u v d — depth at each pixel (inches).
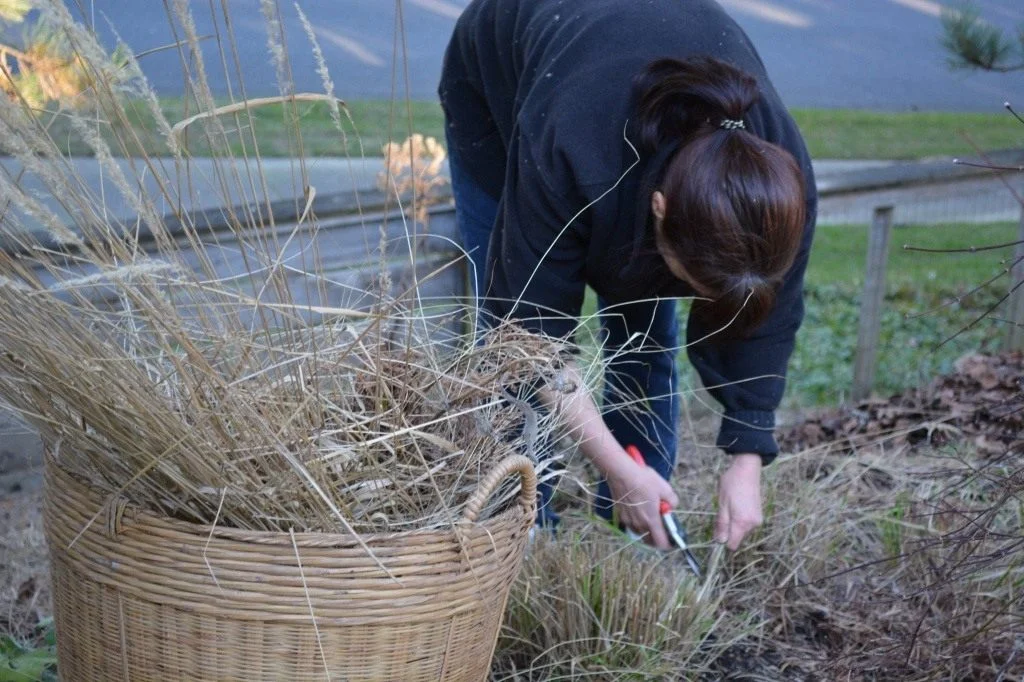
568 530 85.4
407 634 49.8
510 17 75.2
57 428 51.8
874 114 334.6
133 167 49.9
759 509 78.1
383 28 330.0
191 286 51.7
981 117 337.4
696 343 67.8
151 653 49.9
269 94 208.5
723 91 59.4
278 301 56.3
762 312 59.5
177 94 175.3
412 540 48.4
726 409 77.3
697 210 56.1
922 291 213.2
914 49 412.2
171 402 51.2
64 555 50.9
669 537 77.6
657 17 65.9
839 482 105.8
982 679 73.4
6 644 64.9
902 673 74.9
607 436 74.3
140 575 48.1
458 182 87.0
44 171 46.5
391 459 52.6
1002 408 113.3
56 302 49.4
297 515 50.4
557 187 63.4
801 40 414.3
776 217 56.1
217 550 46.9
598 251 67.2
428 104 265.7
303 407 51.1
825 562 89.5
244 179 106.3
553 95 64.3
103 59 44.8
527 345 61.0
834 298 211.0
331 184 167.6
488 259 74.3
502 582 53.6
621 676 74.9
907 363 169.9
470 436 56.9
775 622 85.3
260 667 48.9
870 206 143.5
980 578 79.0
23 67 63.4
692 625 79.3
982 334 184.4
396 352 60.6
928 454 107.9
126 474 50.9
